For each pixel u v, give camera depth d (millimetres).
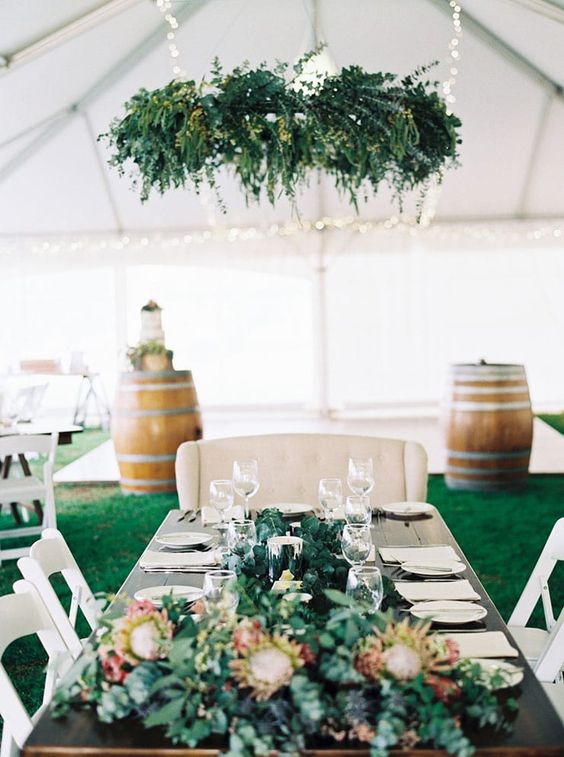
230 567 2246
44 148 9820
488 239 12156
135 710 1528
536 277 13508
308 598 1945
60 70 7719
